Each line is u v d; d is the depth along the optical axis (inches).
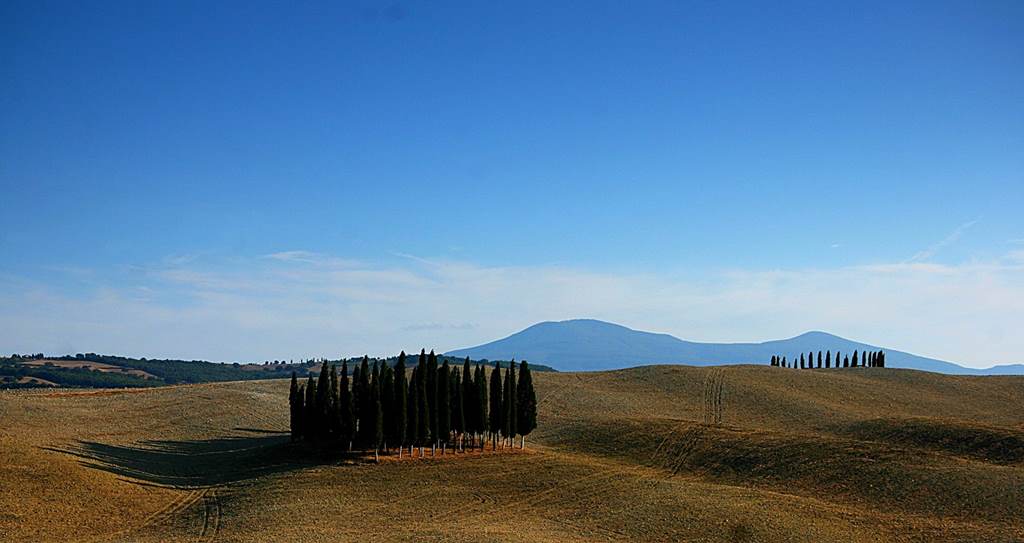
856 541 2087.8
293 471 2832.2
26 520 2134.6
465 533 2096.5
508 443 3467.0
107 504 2381.9
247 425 4023.1
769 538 2105.1
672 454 3230.8
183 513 2369.6
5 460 2536.9
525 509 2422.5
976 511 2268.7
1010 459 2876.5
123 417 3996.1
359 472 2797.7
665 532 2166.6
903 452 2854.3
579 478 2775.6
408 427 3073.3
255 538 2032.5
